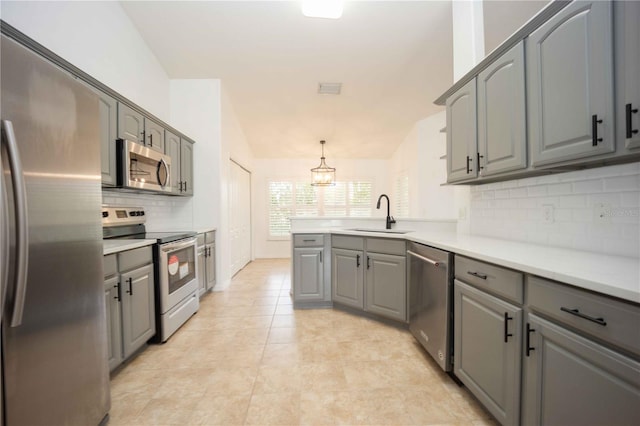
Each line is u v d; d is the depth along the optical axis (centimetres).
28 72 92
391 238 235
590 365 80
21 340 91
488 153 163
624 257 118
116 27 255
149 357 193
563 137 117
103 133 200
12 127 84
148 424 132
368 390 156
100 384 126
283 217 623
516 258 115
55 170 103
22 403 91
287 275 449
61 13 195
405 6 260
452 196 413
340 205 636
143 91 301
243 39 302
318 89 390
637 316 69
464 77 182
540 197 161
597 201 131
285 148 580
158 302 213
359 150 598
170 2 259
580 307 83
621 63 96
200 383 163
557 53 119
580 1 108
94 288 123
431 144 457
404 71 352
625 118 95
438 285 168
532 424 100
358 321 255
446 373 172
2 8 158
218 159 365
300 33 294
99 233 127
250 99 413
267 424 132
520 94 139
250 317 267
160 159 265
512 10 227
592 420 80
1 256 82
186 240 259
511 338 110
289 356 194
